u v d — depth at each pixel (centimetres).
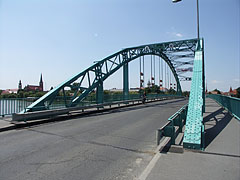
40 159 454
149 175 333
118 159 454
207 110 1422
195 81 877
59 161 441
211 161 397
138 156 475
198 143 470
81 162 434
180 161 398
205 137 605
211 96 4031
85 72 1711
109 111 1636
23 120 996
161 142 584
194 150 470
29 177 355
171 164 382
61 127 894
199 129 517
